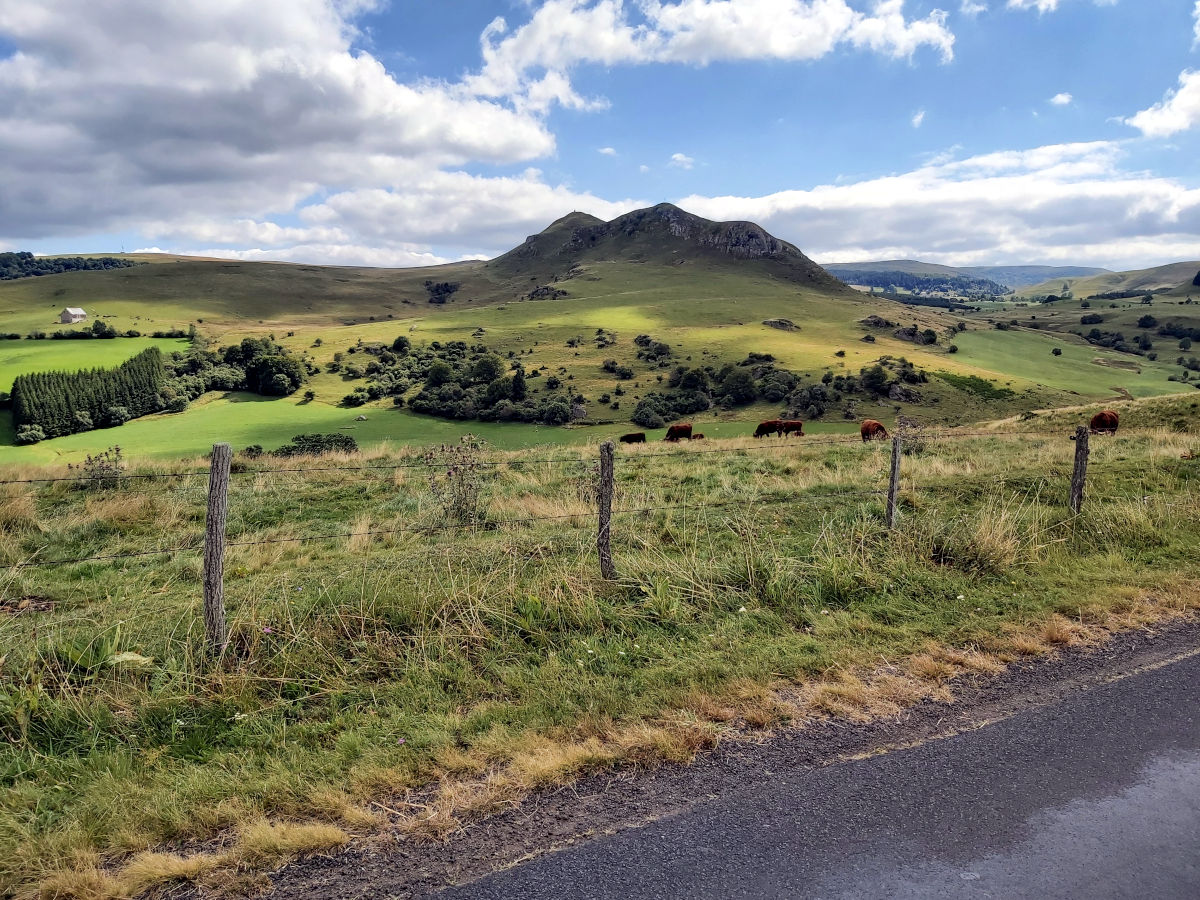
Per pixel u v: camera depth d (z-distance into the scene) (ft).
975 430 101.40
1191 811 11.97
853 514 30.45
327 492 40.11
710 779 13.08
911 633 19.16
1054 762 13.41
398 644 18.21
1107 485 36.22
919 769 13.23
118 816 12.37
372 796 12.89
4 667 16.60
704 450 56.95
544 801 12.57
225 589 23.20
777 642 18.69
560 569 22.13
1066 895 10.11
